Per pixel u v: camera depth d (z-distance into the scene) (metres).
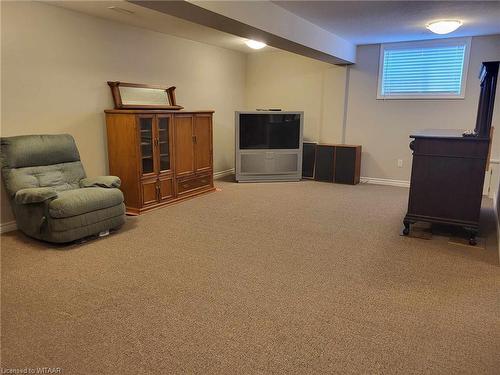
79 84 4.26
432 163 3.49
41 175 3.65
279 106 7.12
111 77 4.63
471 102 5.57
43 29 3.84
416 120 6.00
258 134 6.26
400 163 6.24
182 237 3.61
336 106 6.58
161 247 3.35
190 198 5.17
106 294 2.50
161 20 4.54
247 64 7.27
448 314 2.29
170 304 2.38
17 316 2.23
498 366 1.83
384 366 1.83
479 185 3.36
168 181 4.80
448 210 3.51
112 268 2.91
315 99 6.77
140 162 4.36
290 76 6.91
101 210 3.52
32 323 2.16
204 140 5.38
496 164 5.26
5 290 2.54
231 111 7.02
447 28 4.49
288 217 4.30
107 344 1.98
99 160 4.57
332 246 3.40
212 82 6.43
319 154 6.42
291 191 5.69
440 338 2.05
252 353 1.92
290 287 2.62
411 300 2.45
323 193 5.57
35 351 1.92
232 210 4.58
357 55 6.28
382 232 3.80
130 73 4.88
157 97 5.12
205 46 6.17
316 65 6.65
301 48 4.69
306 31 4.52
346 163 6.23
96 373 1.77
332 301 2.44
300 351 1.93
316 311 2.32
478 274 2.84
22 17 3.65
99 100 4.51
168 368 1.80
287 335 2.07
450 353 1.93
